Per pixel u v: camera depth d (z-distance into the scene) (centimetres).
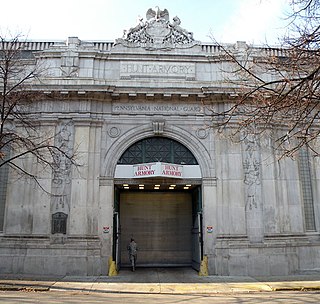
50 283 1880
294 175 2452
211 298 1565
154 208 2800
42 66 2472
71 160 2128
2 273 2156
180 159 2442
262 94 1320
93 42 2672
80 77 2430
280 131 2419
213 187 2356
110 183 2334
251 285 1877
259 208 2322
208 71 2538
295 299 1512
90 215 2267
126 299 1530
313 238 2433
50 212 2258
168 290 1762
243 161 2383
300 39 1091
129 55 2528
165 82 2431
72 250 2191
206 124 2364
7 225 2261
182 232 2778
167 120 2439
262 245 2252
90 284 1889
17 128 2370
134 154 2434
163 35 2588
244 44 2541
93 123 2394
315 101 1215
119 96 2409
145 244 2752
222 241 2261
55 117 2383
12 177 2328
